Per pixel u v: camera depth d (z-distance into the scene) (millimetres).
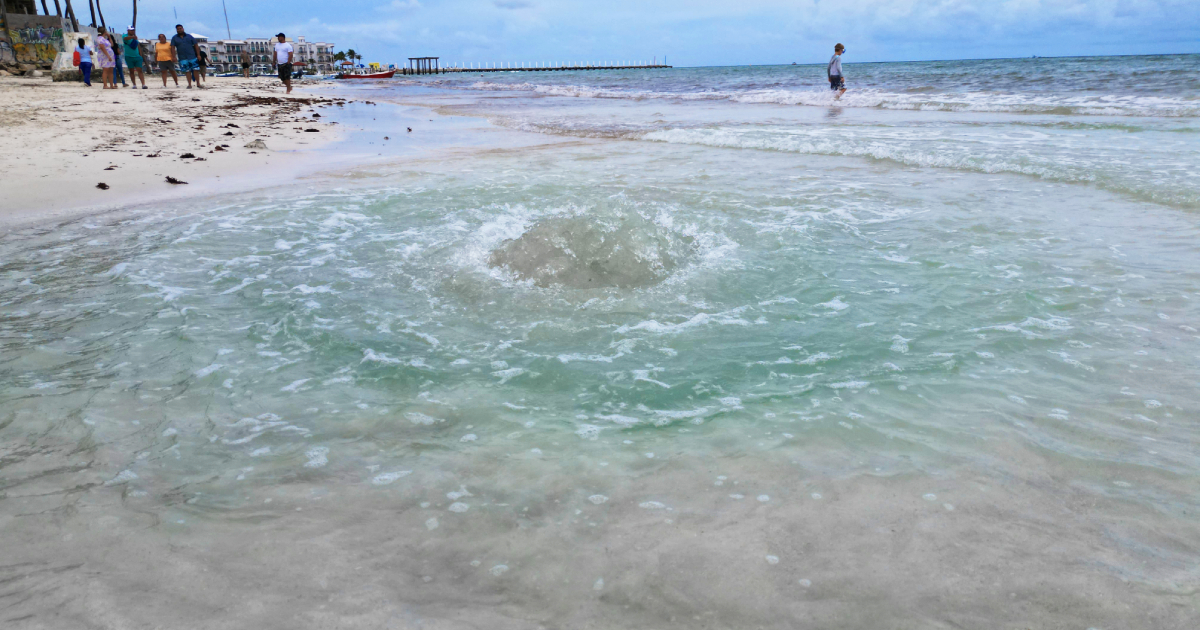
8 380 2785
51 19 28969
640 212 5074
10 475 2125
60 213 5871
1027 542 1811
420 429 2455
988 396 2613
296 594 1630
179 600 1601
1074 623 1532
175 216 5758
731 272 4227
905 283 3947
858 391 2678
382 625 1533
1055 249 4551
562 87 35719
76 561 1736
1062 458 2201
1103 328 3240
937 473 2129
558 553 1800
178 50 23625
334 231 5266
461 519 1944
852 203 6113
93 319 3473
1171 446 2256
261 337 3279
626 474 2162
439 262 4477
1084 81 20078
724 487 2084
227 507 1987
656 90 29453
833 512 1947
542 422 2500
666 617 1569
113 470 2172
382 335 3324
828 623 1543
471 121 15664
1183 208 5645
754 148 10195
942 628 1524
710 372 2893
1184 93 15398
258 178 7609
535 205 6129
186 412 2561
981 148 8867
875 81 27125
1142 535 1833
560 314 3609
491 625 1543
